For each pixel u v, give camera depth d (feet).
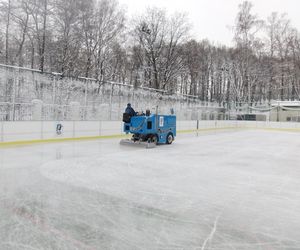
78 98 52.65
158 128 46.75
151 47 122.83
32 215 14.17
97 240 11.72
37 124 44.21
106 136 57.47
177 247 11.35
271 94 164.35
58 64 84.69
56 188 18.98
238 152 42.27
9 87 42.32
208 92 171.01
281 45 155.53
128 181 21.72
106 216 14.39
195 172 26.27
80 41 94.73
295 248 11.66
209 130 97.25
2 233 12.13
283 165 31.99
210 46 176.45
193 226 13.57
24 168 24.76
